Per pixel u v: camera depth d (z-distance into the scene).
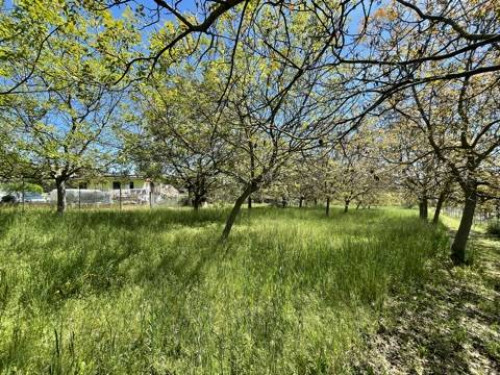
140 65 2.29
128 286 3.88
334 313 3.56
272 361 2.52
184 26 2.75
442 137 5.30
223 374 2.39
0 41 3.89
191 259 5.21
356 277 4.58
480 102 5.23
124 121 9.11
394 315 3.84
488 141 5.52
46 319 2.91
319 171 4.23
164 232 8.04
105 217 9.68
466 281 5.61
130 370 2.37
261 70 3.97
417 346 3.18
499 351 3.18
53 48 3.88
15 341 2.42
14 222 7.31
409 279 5.16
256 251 6.14
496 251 8.95
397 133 5.09
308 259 5.47
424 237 8.60
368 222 13.21
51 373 2.16
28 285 3.55
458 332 3.49
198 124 4.33
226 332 2.92
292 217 14.13
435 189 7.06
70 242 5.84
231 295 3.79
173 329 2.87
